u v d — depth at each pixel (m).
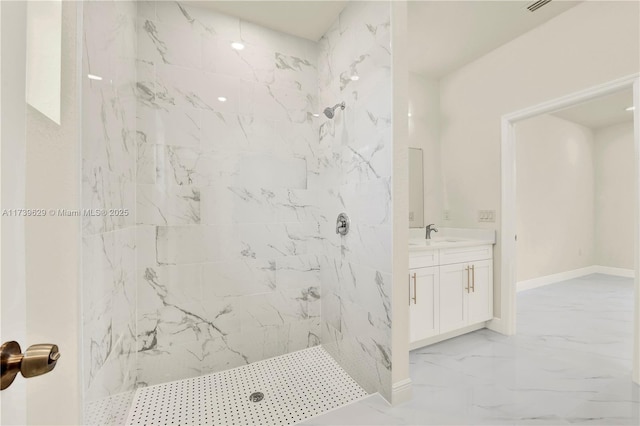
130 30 1.49
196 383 1.70
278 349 2.03
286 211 2.06
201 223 1.79
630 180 4.32
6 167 0.42
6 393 0.43
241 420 1.39
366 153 1.66
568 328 2.50
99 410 1.01
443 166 2.98
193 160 1.77
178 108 1.74
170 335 1.70
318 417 1.41
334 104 1.98
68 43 0.67
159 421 1.39
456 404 1.49
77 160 0.71
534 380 1.71
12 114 0.44
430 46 2.45
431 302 2.14
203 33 1.81
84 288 0.84
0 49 0.40
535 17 2.09
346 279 1.85
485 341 2.27
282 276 2.04
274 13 1.89
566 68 2.02
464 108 2.76
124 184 1.39
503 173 2.42
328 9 1.86
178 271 1.73
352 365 1.78
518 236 3.72
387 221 1.49
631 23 1.71
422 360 1.97
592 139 4.63
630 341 2.23
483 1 1.92
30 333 0.54
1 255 0.41
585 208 4.52
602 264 4.60
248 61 1.95
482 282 2.41
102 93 1.05
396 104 1.47
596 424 1.34
